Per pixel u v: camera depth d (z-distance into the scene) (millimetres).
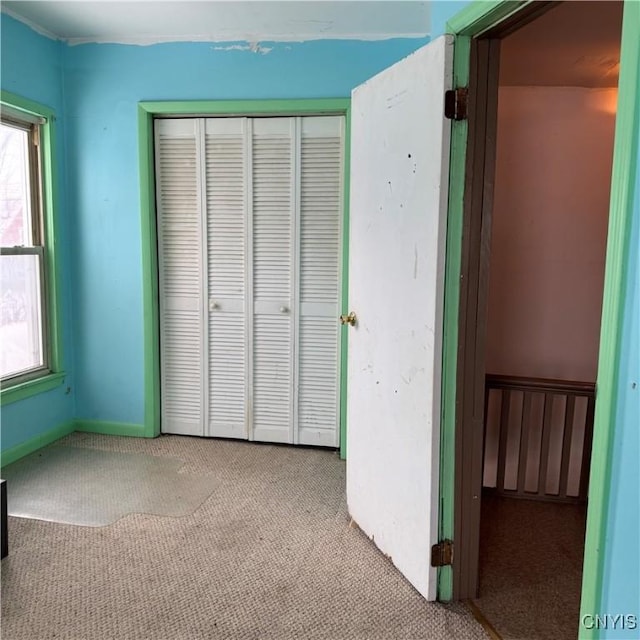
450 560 1766
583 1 1703
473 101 1573
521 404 2754
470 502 1756
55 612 1682
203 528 2195
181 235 3037
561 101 2615
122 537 2111
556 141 2639
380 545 2047
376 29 2646
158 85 2885
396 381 1879
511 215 2693
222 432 3154
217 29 2717
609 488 1003
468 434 1718
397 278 1845
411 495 1818
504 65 2297
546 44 2070
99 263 3072
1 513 1933
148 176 2961
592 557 1042
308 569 1938
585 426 2518
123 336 3105
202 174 2961
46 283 2992
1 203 2723
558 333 2752
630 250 944
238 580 1864
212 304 3057
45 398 2982
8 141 2750
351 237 2203
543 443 2531
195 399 3160
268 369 3062
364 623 1672
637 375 933
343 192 2832
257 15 2518
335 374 2994
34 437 2920
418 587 1808
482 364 1701
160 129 2965
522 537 2232
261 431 3113
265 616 1689
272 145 2883
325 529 2213
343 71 2738
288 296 2984
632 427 946
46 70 2836
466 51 1550
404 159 1764
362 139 2059
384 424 1978
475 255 1646
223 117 2904
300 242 2930
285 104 2781
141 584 1827
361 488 2182
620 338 969
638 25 909
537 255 2713
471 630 1652
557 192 2666
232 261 3012
